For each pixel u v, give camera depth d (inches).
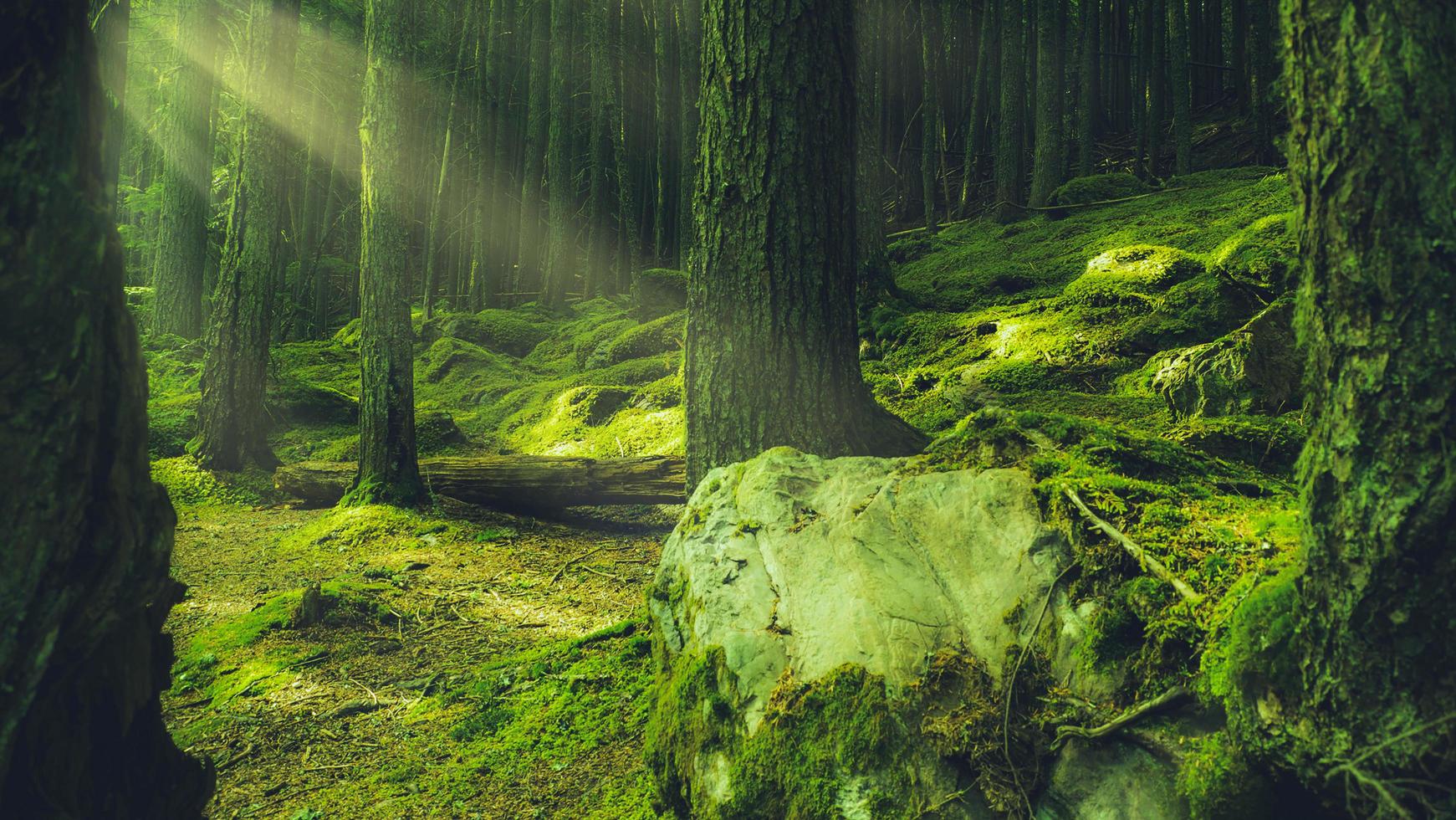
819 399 166.4
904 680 90.6
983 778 82.9
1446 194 48.8
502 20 893.8
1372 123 50.5
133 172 847.7
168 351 581.6
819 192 169.3
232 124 719.7
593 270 820.6
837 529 107.8
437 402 569.3
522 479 340.8
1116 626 83.0
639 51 918.4
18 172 49.3
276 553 298.8
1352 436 53.8
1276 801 66.4
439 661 204.7
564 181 786.2
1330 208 53.8
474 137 888.9
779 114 168.4
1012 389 290.7
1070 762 79.8
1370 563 53.6
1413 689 54.3
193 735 173.2
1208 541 84.9
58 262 51.0
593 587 255.1
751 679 101.2
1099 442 108.1
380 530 310.0
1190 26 872.3
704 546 118.0
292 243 979.3
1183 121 660.1
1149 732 75.7
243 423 400.8
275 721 177.8
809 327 167.5
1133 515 91.0
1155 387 246.4
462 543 302.2
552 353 647.1
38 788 56.8
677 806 110.0
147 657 66.0
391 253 338.0
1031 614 89.4
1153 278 334.6
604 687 168.1
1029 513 96.8
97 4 306.8
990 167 904.3
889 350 384.8
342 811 142.3
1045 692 84.5
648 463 339.3
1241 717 66.1
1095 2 836.6
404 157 338.0
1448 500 49.8
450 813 137.5
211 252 725.9
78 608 55.4
